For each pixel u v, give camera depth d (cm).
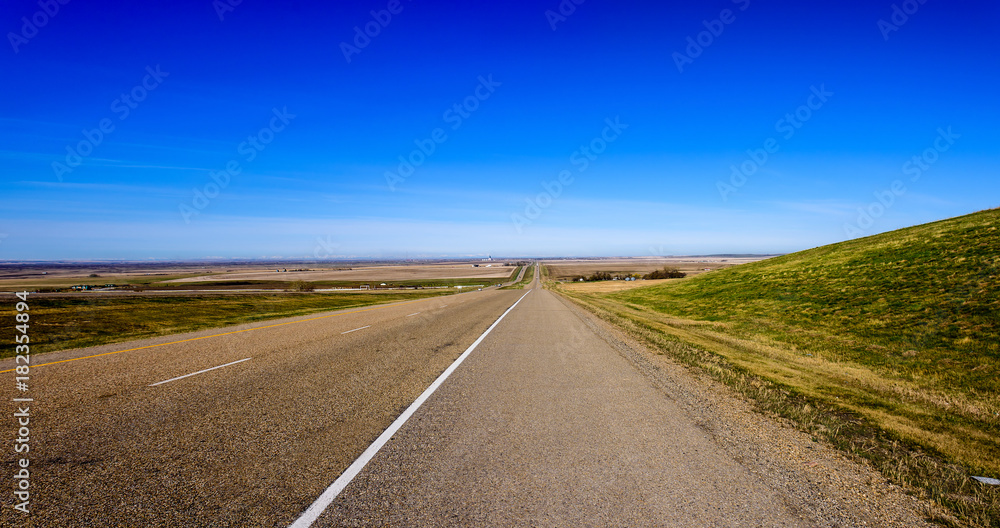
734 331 1808
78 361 877
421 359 948
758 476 383
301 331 1434
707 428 509
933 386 922
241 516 310
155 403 580
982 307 1409
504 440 465
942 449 467
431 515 315
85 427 482
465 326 1636
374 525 302
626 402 620
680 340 1348
